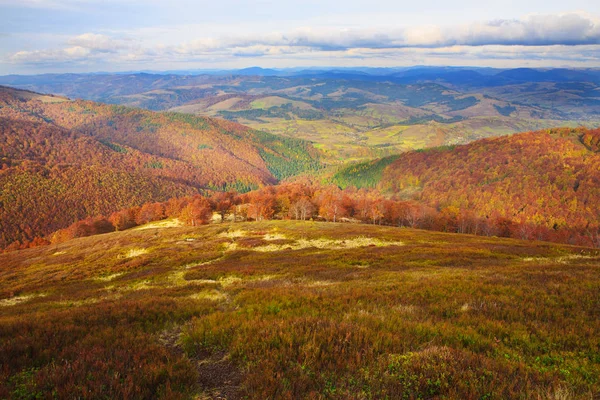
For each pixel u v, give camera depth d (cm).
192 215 10019
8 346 753
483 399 502
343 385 554
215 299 1571
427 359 618
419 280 1661
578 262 2644
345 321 868
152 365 632
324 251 4022
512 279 1514
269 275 2511
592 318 943
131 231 7394
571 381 569
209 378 634
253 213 10362
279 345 706
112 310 1219
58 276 3628
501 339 796
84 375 584
